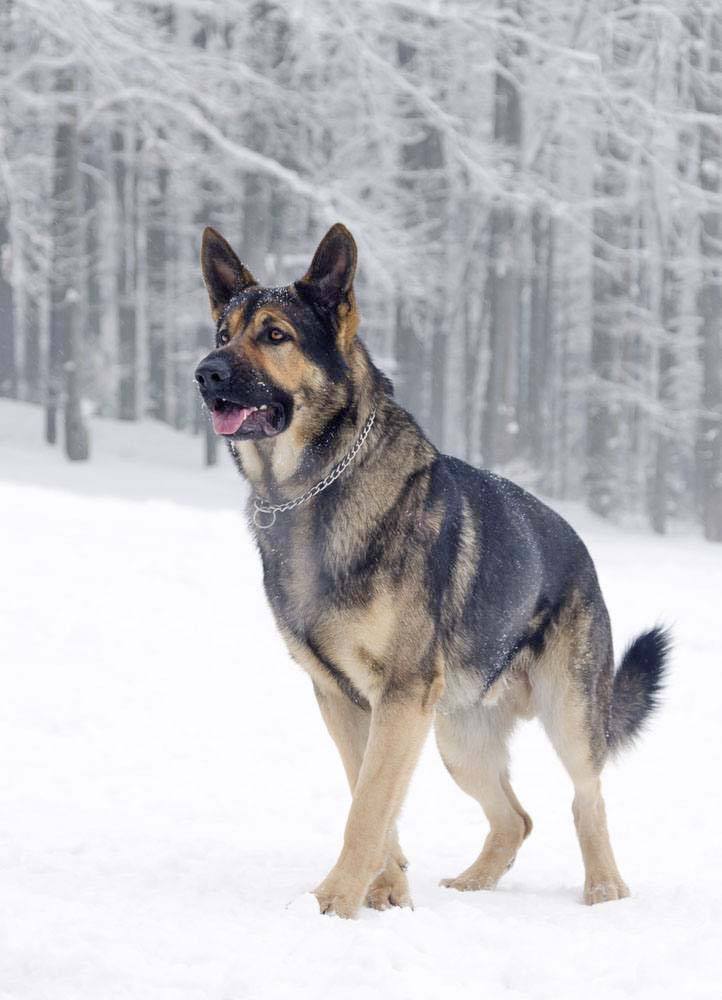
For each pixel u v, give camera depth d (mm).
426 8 20297
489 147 22797
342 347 4484
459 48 24375
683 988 3410
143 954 3354
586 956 3750
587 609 5320
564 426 39875
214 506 20125
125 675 9156
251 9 21438
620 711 5613
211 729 8141
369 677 4379
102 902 3975
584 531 23984
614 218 29281
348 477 4398
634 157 25156
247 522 4715
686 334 32469
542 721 5320
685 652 11102
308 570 4391
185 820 6004
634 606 12883
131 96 20562
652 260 29125
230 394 4203
